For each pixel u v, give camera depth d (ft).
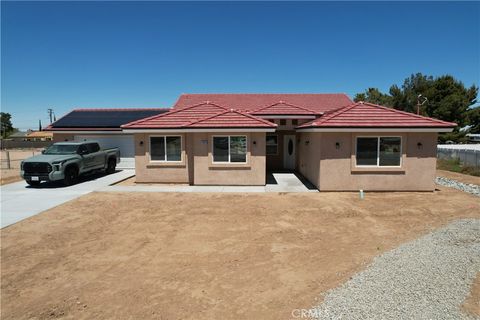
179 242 25.96
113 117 78.33
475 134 159.84
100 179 58.44
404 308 15.72
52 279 19.81
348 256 22.67
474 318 14.83
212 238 26.81
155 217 33.19
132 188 49.24
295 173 64.75
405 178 45.42
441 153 96.07
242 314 15.70
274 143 69.92
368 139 45.21
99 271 20.86
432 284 18.03
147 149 53.16
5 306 16.85
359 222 31.04
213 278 19.63
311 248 24.34
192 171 52.90
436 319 14.80
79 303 17.03
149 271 20.76
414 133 44.93
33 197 43.06
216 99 80.74
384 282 18.35
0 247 25.14
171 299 17.26
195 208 36.70
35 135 260.01
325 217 32.78
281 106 63.87
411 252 22.77
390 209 35.78
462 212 34.32
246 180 50.52
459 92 134.00
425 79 141.08
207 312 15.94
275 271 20.45
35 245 25.54
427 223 30.50
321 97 81.51
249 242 25.76
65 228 29.81
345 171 45.42
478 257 21.62
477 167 70.38
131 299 17.34
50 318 15.74
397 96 137.80
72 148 56.03
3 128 306.96
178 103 79.30
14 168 82.69
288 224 30.45
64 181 51.31
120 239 26.81
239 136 50.08
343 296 17.01
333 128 43.70
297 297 17.19
